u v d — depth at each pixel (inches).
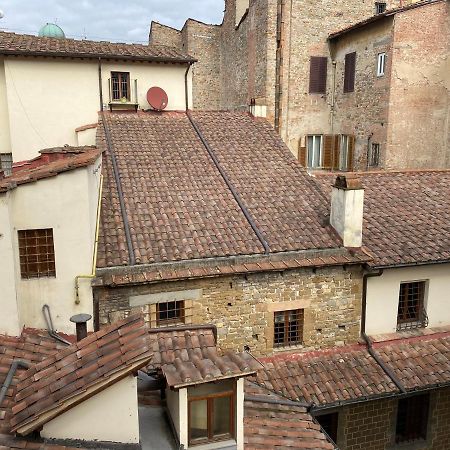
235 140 634.8
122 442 223.6
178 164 560.7
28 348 321.4
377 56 858.1
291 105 987.3
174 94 788.6
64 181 343.3
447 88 844.6
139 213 464.1
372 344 464.8
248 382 391.2
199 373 239.0
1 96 715.4
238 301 428.5
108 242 417.7
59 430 217.6
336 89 998.4
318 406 397.7
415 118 843.4
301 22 965.8
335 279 452.8
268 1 937.5
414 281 481.7
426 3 811.4
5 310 326.3
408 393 434.0
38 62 708.0
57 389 218.7
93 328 376.2
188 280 409.7
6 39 728.3
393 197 562.6
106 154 556.1
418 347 470.6
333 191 471.2
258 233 455.5
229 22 1171.3
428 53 829.8
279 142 641.6
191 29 1215.6
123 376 217.2
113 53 735.7
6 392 260.5
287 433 313.9
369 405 459.8
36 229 344.2
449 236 497.0
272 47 952.3
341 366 441.7
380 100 854.5
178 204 487.2
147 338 235.3
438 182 605.6
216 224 464.4
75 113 737.0
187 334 318.3
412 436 490.9
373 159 884.0
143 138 611.2
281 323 451.5
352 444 462.3
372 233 489.7
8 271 323.6
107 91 747.4
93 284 366.9
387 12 804.0
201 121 679.1
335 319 460.1
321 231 471.5
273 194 526.0
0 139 727.7
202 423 246.8
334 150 1014.4
